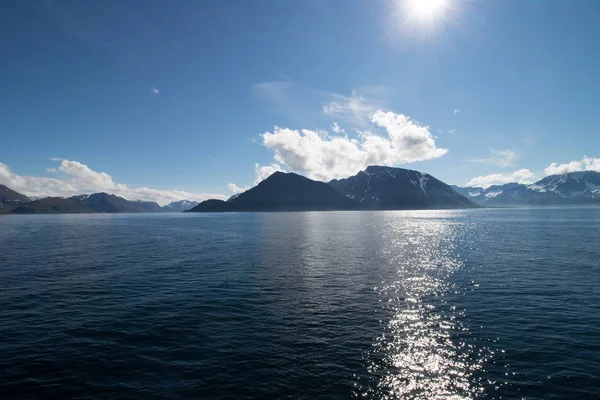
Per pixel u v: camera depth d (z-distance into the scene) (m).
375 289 39.22
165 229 153.38
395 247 77.81
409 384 19.19
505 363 21.33
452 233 114.94
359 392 18.44
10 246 86.00
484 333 25.94
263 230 136.38
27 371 20.69
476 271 48.81
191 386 19.09
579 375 19.77
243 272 49.31
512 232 114.62
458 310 31.41
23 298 36.09
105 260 61.09
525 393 18.16
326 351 23.16
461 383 19.23
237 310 31.83
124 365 21.42
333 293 37.59
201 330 26.98
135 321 29.03
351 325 27.86
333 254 67.00
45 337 25.70
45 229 163.12
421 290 38.62
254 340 25.00
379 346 23.86
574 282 41.31
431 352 22.91
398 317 29.67
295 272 49.09
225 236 110.81
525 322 28.09
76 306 33.25
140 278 45.59
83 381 19.61
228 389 18.78
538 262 55.12
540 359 21.72
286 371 20.59
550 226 142.62
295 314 30.59
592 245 75.81
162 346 24.09
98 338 25.52
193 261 59.41
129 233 130.38
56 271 50.84
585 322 27.89
